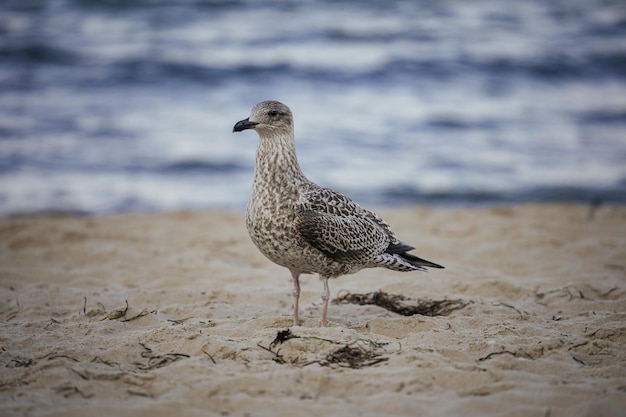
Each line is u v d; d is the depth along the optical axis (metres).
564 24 42.84
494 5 46.72
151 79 32.06
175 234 15.16
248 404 6.74
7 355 7.99
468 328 8.95
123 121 27.12
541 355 7.95
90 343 8.32
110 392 7.00
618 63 36.00
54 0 42.69
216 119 27.66
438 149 25.16
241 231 15.58
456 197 21.09
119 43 36.41
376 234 9.35
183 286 11.53
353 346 7.89
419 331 8.87
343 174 22.77
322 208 9.02
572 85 33.34
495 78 33.81
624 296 10.59
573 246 13.73
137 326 9.08
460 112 29.16
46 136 25.28
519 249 13.80
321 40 37.84
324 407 6.68
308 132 26.44
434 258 13.34
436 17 43.19
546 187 21.84
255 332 8.70
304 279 12.16
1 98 29.33
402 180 22.33
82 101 29.27
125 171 22.56
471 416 6.49
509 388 6.98
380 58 35.41
